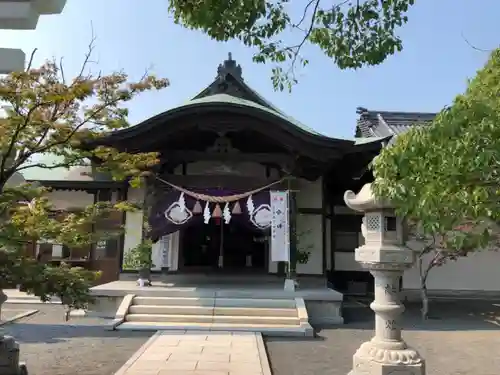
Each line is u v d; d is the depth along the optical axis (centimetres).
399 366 544
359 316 1264
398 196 353
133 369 680
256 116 1257
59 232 525
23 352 799
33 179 1530
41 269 508
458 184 312
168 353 782
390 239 593
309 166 1403
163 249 1478
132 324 1025
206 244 1772
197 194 1320
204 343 866
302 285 1453
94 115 553
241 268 1752
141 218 1465
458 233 348
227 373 666
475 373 718
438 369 738
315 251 1499
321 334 1009
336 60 646
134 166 619
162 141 1319
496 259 1708
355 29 620
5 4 339
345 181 1691
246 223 1377
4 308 1280
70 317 1155
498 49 388
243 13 536
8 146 525
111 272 1504
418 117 2409
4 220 524
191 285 1329
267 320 1059
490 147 295
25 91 479
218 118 1275
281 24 608
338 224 1741
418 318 1267
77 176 1554
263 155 1357
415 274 1694
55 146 556
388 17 605
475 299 1678
